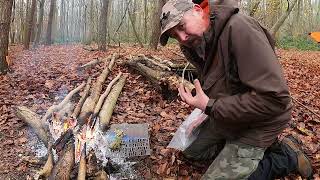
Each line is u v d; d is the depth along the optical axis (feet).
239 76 3.57
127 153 5.11
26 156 5.29
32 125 5.88
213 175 3.93
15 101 7.57
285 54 25.20
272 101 3.48
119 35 44.04
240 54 3.49
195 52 4.00
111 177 4.75
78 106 6.28
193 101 3.80
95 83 8.27
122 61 11.05
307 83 11.84
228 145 4.03
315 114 6.92
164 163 5.04
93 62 11.62
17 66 12.33
